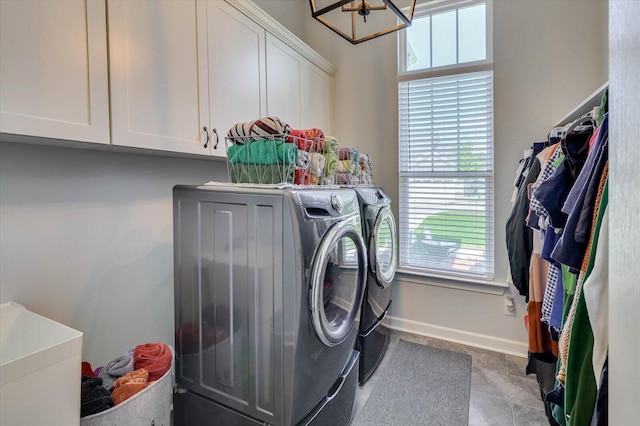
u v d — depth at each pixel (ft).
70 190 4.79
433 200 9.18
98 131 3.97
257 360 4.27
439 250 9.16
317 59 9.10
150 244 5.94
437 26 8.93
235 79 6.13
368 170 8.75
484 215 8.59
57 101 3.58
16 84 3.25
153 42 4.63
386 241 7.70
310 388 4.30
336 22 10.22
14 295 4.23
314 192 4.46
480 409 6.11
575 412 2.88
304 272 4.02
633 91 1.49
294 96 8.09
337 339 4.76
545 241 4.44
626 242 1.59
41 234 4.49
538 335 6.19
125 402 3.70
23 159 4.29
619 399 1.68
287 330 4.03
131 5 4.33
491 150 8.39
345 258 5.12
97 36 3.94
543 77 7.73
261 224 4.18
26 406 2.81
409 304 9.53
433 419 5.86
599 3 7.18
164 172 6.17
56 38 3.56
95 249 5.12
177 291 5.00
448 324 9.05
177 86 5.01
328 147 6.01
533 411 6.03
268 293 4.15
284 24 9.72
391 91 9.52
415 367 7.60
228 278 4.47
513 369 7.52
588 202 3.00
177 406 5.06
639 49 1.42
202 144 5.44
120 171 5.45
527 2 7.82
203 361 4.76
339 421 5.20
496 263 8.46
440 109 8.93
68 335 3.39
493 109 8.26
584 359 2.87
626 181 1.58
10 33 3.21
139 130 4.47
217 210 4.54
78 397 3.21
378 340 7.58
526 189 6.40
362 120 9.93
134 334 5.71
